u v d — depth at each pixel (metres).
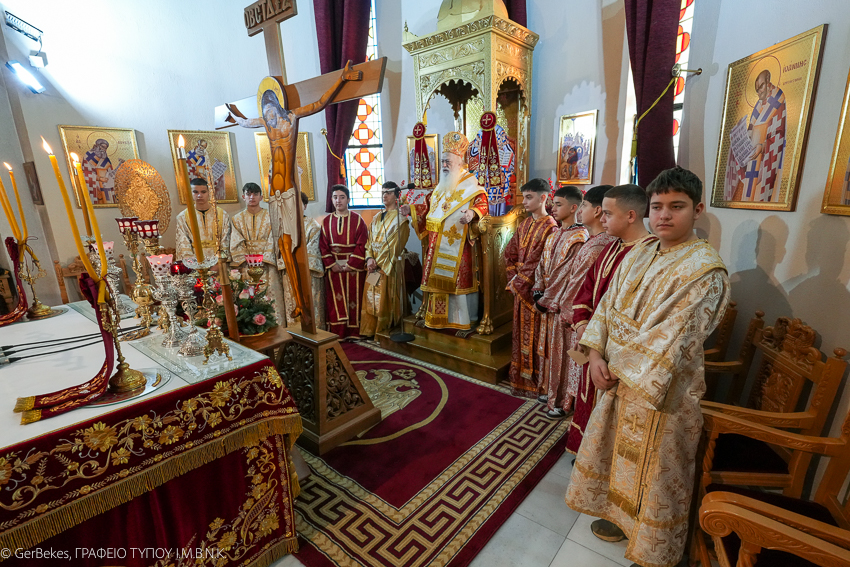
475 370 3.17
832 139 1.57
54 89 3.54
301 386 2.39
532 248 2.70
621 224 1.66
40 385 1.36
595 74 3.37
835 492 1.33
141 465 1.19
